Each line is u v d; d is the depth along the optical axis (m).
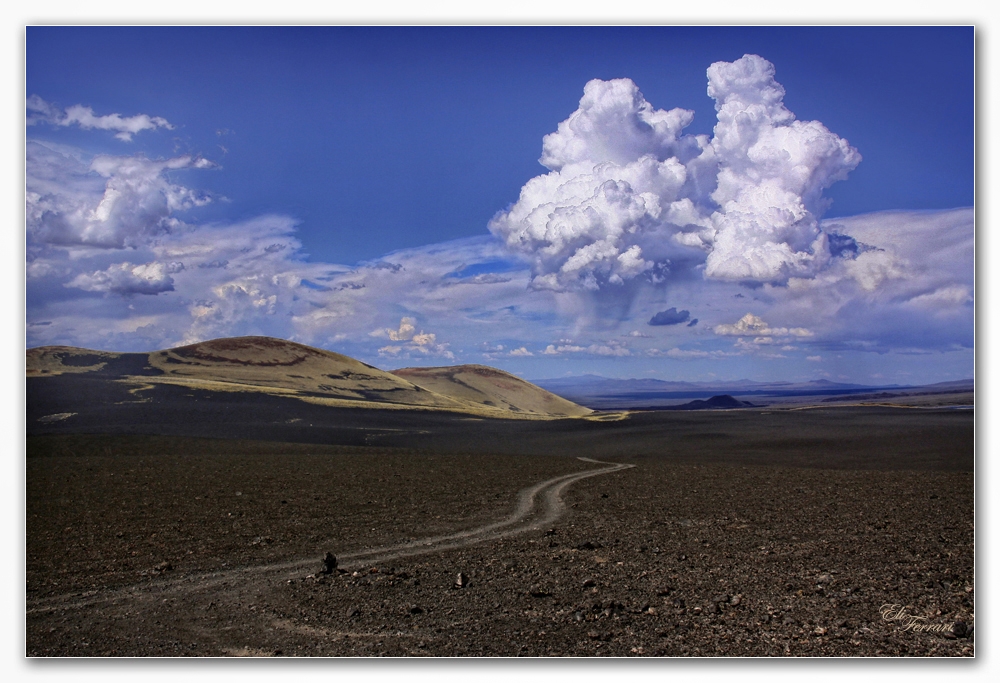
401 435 72.00
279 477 34.91
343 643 11.62
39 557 17.77
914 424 68.31
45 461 41.84
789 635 11.38
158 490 29.84
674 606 12.82
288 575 15.98
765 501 25.59
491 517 23.39
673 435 67.75
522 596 13.65
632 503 25.86
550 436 71.62
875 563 15.52
